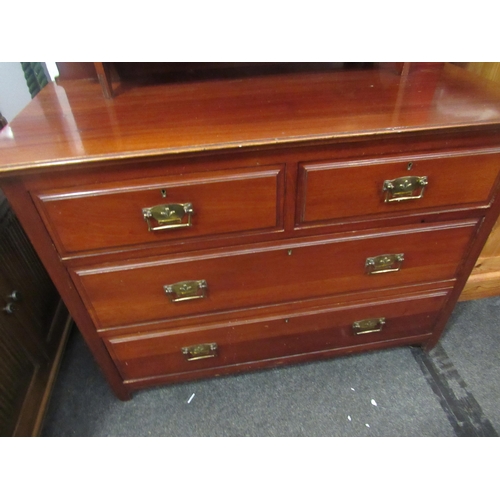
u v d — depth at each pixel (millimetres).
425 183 793
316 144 699
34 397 1026
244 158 700
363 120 734
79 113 787
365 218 840
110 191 691
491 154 787
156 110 794
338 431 1075
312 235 850
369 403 1139
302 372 1221
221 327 998
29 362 1028
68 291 828
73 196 685
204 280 875
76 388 1185
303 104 808
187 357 1052
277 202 771
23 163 622
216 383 1197
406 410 1121
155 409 1133
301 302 991
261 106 802
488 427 1080
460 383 1185
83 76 958
